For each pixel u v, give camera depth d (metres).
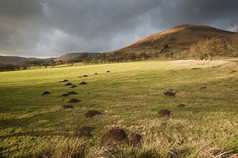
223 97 11.80
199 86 16.81
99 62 152.38
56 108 10.49
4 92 18.23
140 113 8.98
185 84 18.48
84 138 5.93
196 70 30.22
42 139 5.93
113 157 3.45
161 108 9.86
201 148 3.52
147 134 6.12
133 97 13.47
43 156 3.82
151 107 10.19
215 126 6.52
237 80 17.69
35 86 22.69
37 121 8.02
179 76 25.41
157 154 3.48
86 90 17.86
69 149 3.87
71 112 9.51
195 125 6.81
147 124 7.21
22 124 7.63
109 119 8.07
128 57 148.25
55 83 25.16
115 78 27.55
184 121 7.34
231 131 5.89
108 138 5.55
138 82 22.30
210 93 13.41
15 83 27.14
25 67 124.69
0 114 9.38
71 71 51.97
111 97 13.80
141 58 160.38
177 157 3.50
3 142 5.78
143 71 36.75
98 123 7.53
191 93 13.91
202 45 55.56
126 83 21.95
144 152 3.48
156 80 23.17
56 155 3.60
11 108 10.73
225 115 7.84
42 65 143.88
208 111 8.73
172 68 38.69
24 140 5.89
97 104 11.44
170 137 5.80
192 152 3.56
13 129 7.01
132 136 5.69
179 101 11.39
